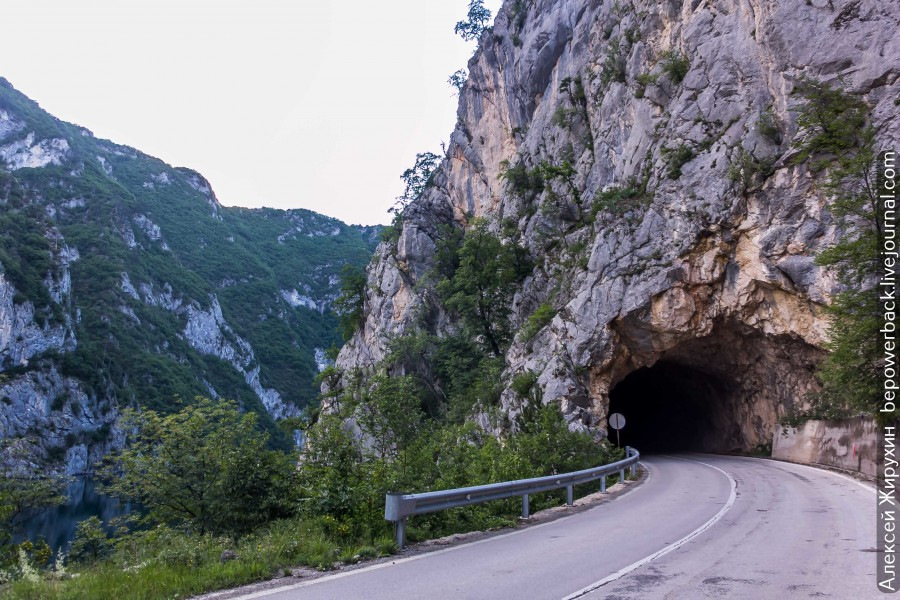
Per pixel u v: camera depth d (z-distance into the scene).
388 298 65.25
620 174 40.31
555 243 46.16
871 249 14.34
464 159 68.81
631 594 6.20
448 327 54.94
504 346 47.41
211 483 13.05
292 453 12.76
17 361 102.06
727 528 10.32
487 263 48.91
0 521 15.02
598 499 15.40
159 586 6.48
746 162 29.53
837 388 16.55
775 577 6.86
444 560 8.11
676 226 32.31
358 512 9.67
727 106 31.83
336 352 86.81
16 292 109.12
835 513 11.71
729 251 30.34
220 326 197.12
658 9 39.72
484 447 17.05
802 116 25.36
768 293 28.77
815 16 27.23
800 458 25.52
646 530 10.38
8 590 6.69
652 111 37.59
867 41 25.19
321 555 8.09
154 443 14.40
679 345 33.66
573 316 35.69
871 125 23.48
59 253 128.50
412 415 13.62
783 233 27.41
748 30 31.44
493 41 66.06
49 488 17.98
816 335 26.48
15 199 134.38
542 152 53.25
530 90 57.78
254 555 7.80
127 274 159.38
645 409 51.75
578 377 33.78
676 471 22.75
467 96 71.12
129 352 134.75
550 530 10.71
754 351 32.03
